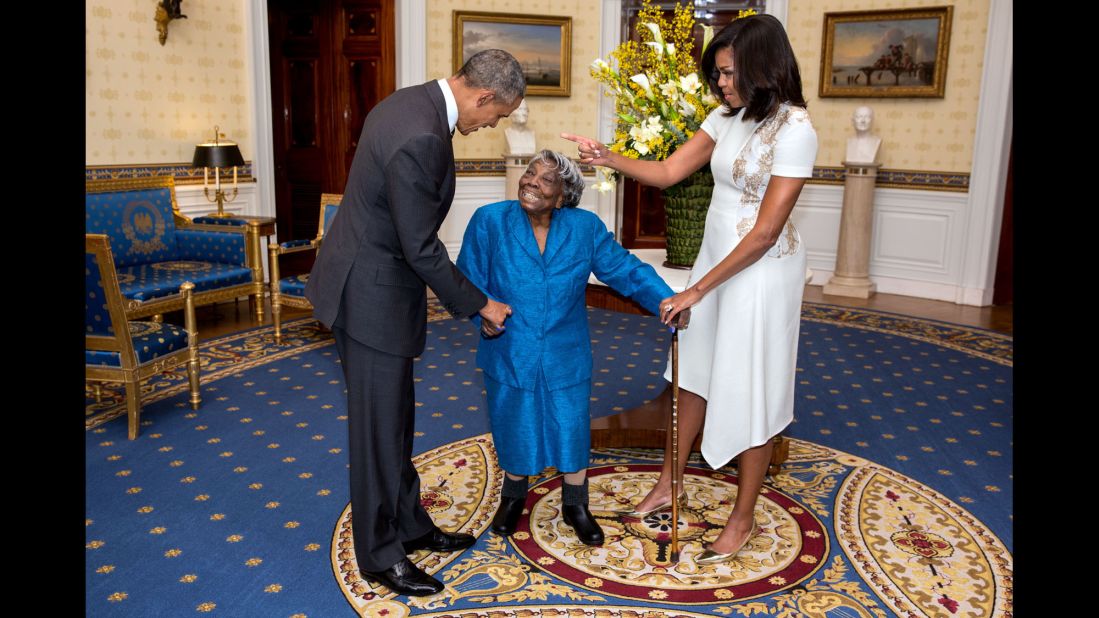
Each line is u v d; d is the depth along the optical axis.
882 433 4.47
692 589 2.90
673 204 3.87
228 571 2.96
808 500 3.63
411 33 8.43
